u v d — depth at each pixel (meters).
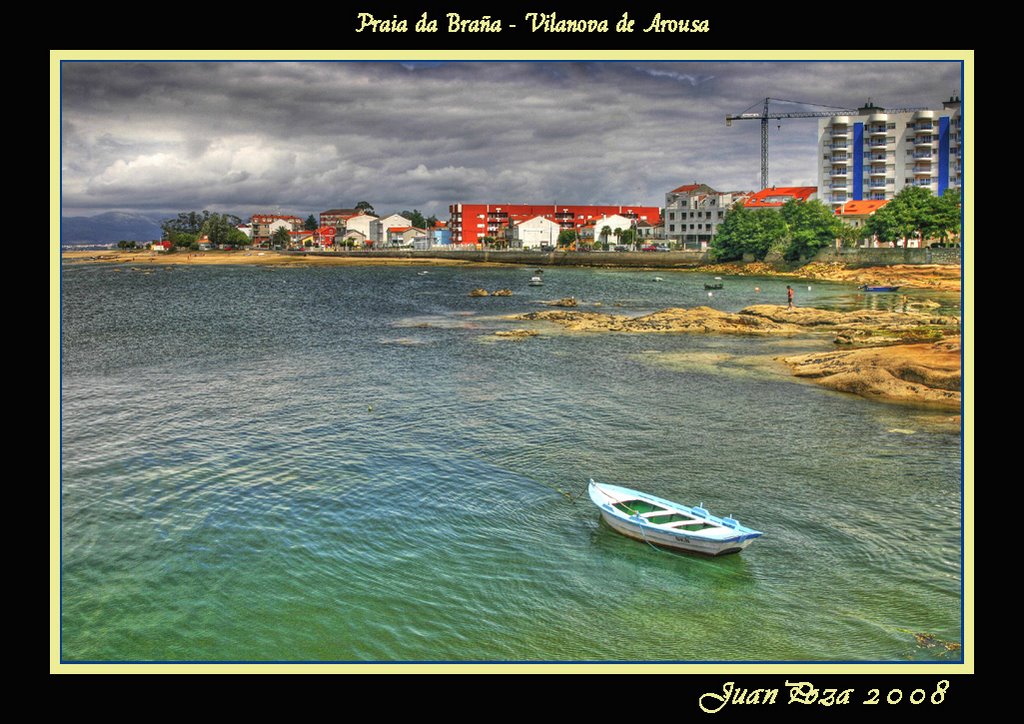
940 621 25.31
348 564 29.12
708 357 68.06
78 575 28.19
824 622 25.45
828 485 36.31
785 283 147.25
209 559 29.44
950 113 185.38
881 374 54.09
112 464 39.28
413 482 36.91
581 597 27.02
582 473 38.12
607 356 69.19
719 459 40.03
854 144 190.62
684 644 24.47
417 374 61.53
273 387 56.81
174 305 113.75
